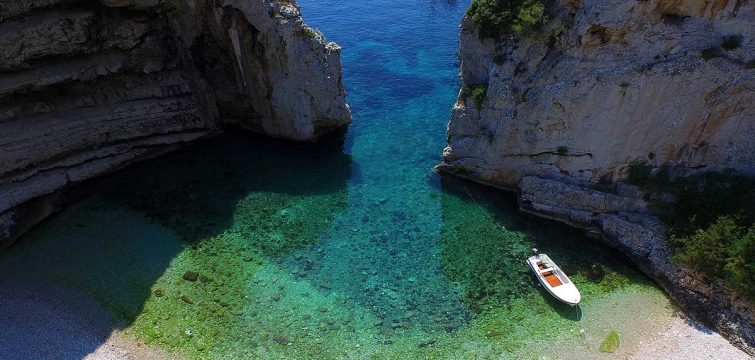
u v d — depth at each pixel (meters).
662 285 27.80
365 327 26.27
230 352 24.83
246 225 32.66
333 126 41.84
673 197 29.45
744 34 26.64
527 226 32.44
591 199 31.28
